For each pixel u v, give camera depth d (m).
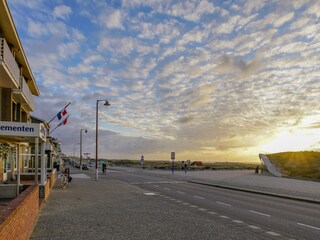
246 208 14.78
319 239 8.81
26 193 8.47
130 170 66.44
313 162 51.34
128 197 18.64
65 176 25.44
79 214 12.44
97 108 36.41
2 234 4.39
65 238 8.57
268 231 9.73
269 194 20.72
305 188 24.94
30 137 12.66
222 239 8.62
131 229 9.78
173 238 8.69
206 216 12.34
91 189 23.30
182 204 15.90
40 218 11.45
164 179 37.22
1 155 19.05
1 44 15.42
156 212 13.20
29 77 27.61
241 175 47.25
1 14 16.66
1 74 17.22
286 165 53.84
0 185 15.45
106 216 12.06
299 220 11.82
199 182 31.50
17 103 24.84
